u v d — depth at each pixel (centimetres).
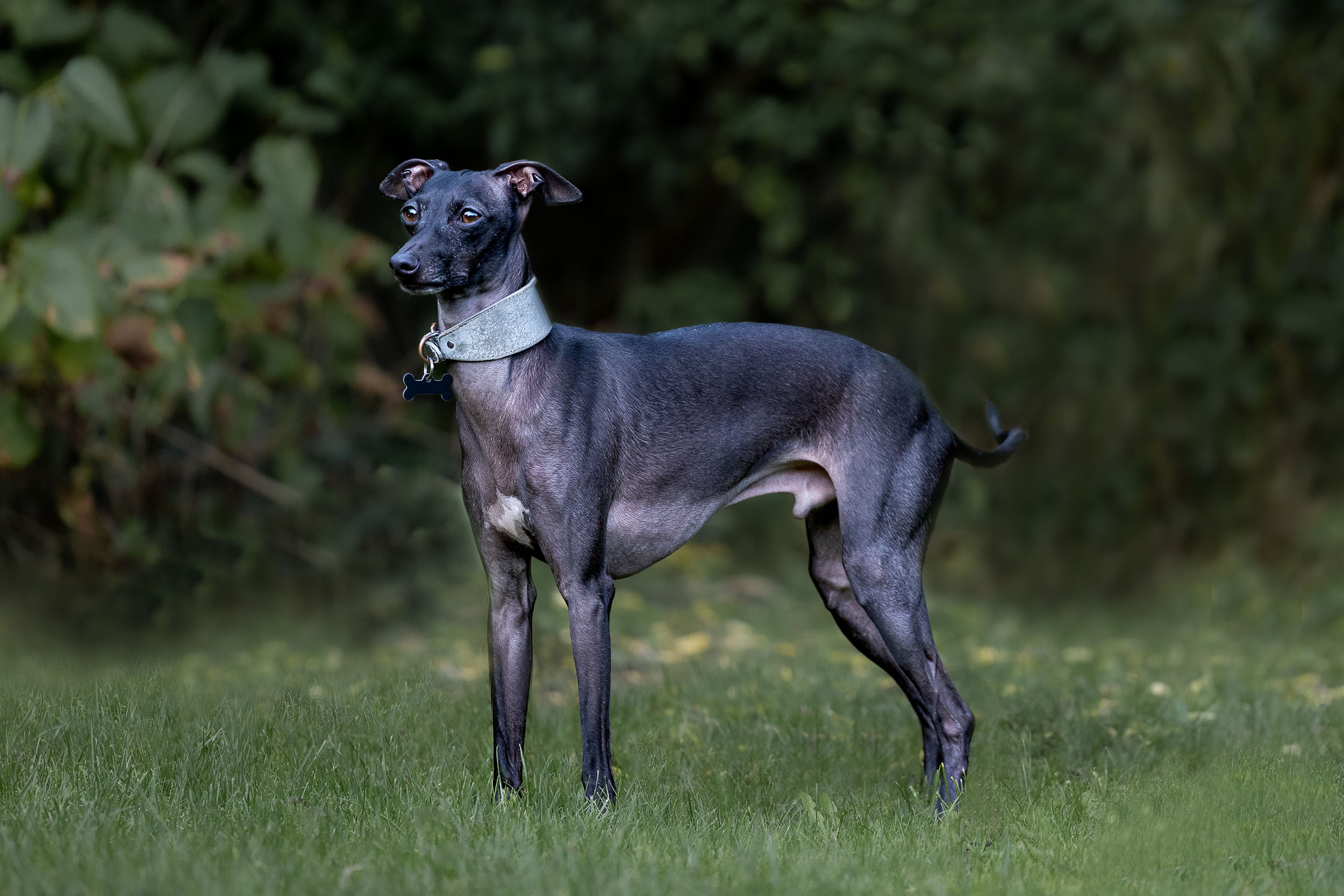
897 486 673
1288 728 811
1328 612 1305
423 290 601
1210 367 1461
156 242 1141
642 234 1803
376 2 1546
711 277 1750
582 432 621
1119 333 1553
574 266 1822
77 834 546
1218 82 1459
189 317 1103
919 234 1675
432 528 1250
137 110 1230
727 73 1705
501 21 1602
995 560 1562
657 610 1291
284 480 1251
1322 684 1003
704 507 663
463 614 1192
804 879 529
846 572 688
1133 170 1567
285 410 1285
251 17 1498
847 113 1647
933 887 534
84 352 1051
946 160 1669
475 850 549
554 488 616
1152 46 1498
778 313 1792
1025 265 1628
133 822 573
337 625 1163
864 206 1678
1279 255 1434
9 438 1074
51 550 1172
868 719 851
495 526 636
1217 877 560
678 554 1524
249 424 1206
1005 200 1670
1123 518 1517
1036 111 1614
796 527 1611
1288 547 1405
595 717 621
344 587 1210
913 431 680
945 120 1680
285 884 506
